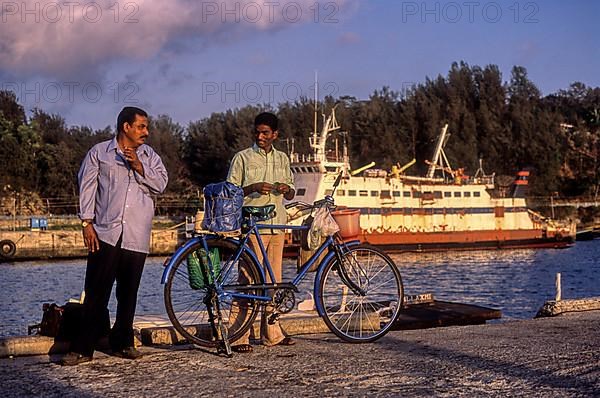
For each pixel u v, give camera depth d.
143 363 5.03
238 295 5.45
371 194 49.66
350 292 6.05
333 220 5.94
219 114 80.88
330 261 5.95
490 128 79.69
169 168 75.75
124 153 5.10
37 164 67.75
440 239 52.38
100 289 5.11
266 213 5.73
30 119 81.50
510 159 79.25
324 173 47.28
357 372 4.71
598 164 87.56
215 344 5.41
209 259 5.40
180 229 54.22
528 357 5.15
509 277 36.94
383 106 80.75
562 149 87.06
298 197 47.31
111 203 5.16
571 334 6.22
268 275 5.70
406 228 51.06
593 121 101.19
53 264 47.44
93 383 4.44
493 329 6.62
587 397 4.07
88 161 5.19
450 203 53.56
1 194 63.31
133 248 5.17
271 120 5.88
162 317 7.07
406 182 52.16
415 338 6.10
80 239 51.66
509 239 55.81
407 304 14.27
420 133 78.62
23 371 4.79
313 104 77.50
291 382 4.45
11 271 42.50
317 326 6.56
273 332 5.71
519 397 4.08
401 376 4.58
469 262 45.38
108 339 5.57
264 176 5.86
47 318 5.57
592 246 60.16
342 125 76.88
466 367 4.83
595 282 34.84
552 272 39.31
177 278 5.41
